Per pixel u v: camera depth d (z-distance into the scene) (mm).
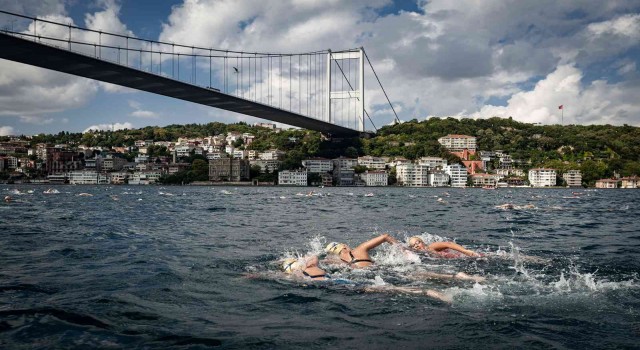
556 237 13531
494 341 4559
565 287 6691
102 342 4477
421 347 4406
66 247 10734
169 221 18984
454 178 173250
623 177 168750
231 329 4910
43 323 4988
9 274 7562
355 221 19469
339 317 5352
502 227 16719
